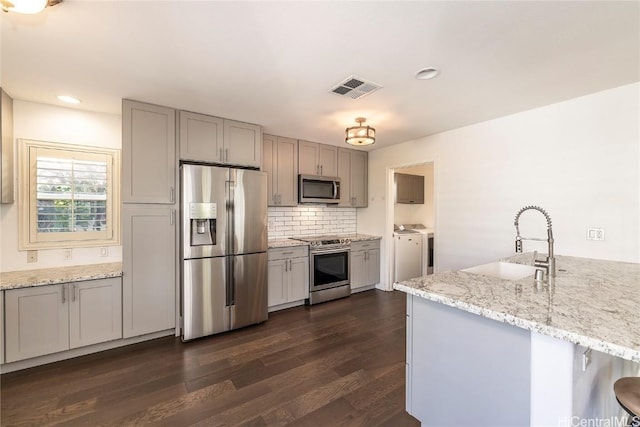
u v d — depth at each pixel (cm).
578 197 251
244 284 307
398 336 286
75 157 281
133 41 168
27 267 261
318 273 390
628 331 95
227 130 310
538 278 168
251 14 145
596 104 241
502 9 141
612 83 223
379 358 243
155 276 273
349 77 214
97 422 168
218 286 291
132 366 229
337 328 307
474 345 133
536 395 111
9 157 247
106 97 253
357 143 319
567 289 146
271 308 362
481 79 217
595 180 242
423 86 229
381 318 335
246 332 298
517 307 119
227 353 251
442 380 146
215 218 289
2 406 182
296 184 402
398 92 240
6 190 244
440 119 309
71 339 237
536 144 276
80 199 283
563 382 104
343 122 322
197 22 151
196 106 274
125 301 259
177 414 175
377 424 168
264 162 373
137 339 271
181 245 281
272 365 231
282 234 428
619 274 182
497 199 306
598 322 103
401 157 423
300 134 377
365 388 201
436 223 364
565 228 258
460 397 138
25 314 220
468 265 331
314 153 419
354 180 467
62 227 276
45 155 268
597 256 240
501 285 154
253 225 315
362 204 479
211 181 287
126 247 259
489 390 127
